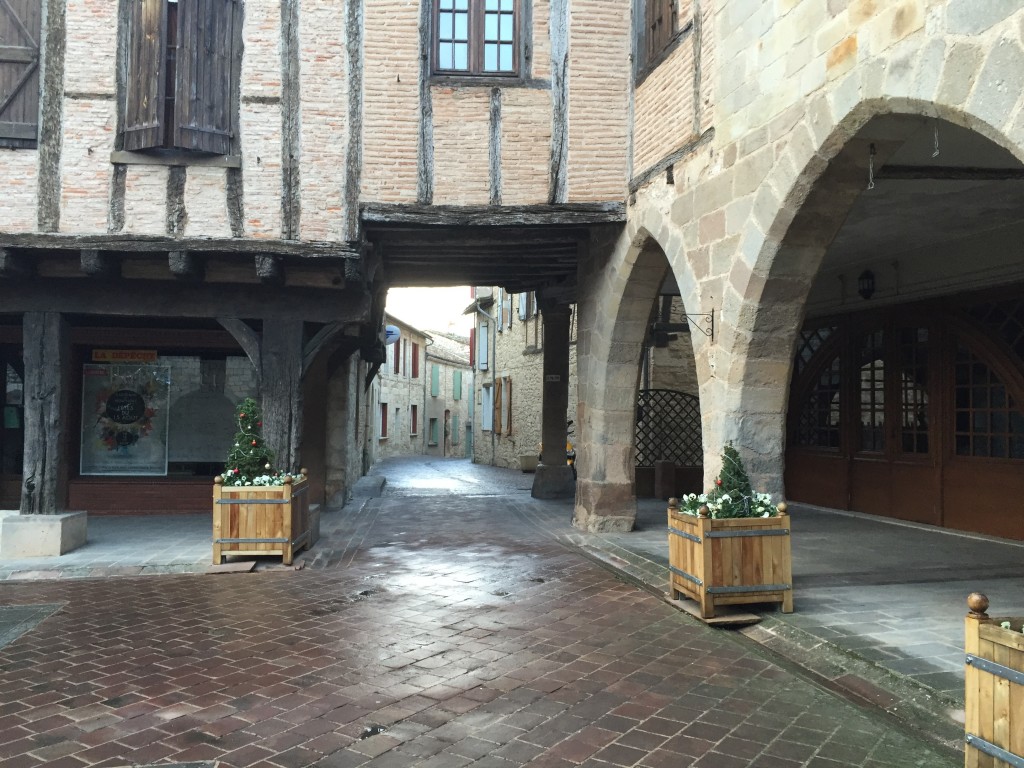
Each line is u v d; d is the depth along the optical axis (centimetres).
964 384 838
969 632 273
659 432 1211
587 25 766
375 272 825
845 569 639
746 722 349
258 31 730
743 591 506
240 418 724
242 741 328
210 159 720
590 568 691
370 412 1991
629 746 324
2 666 423
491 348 2389
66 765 305
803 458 1105
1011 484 780
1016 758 251
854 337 1005
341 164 735
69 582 633
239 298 777
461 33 757
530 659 437
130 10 714
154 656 440
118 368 1002
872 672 396
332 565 704
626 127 767
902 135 437
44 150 703
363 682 399
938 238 811
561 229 840
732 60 559
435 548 791
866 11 405
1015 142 309
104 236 705
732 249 556
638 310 815
